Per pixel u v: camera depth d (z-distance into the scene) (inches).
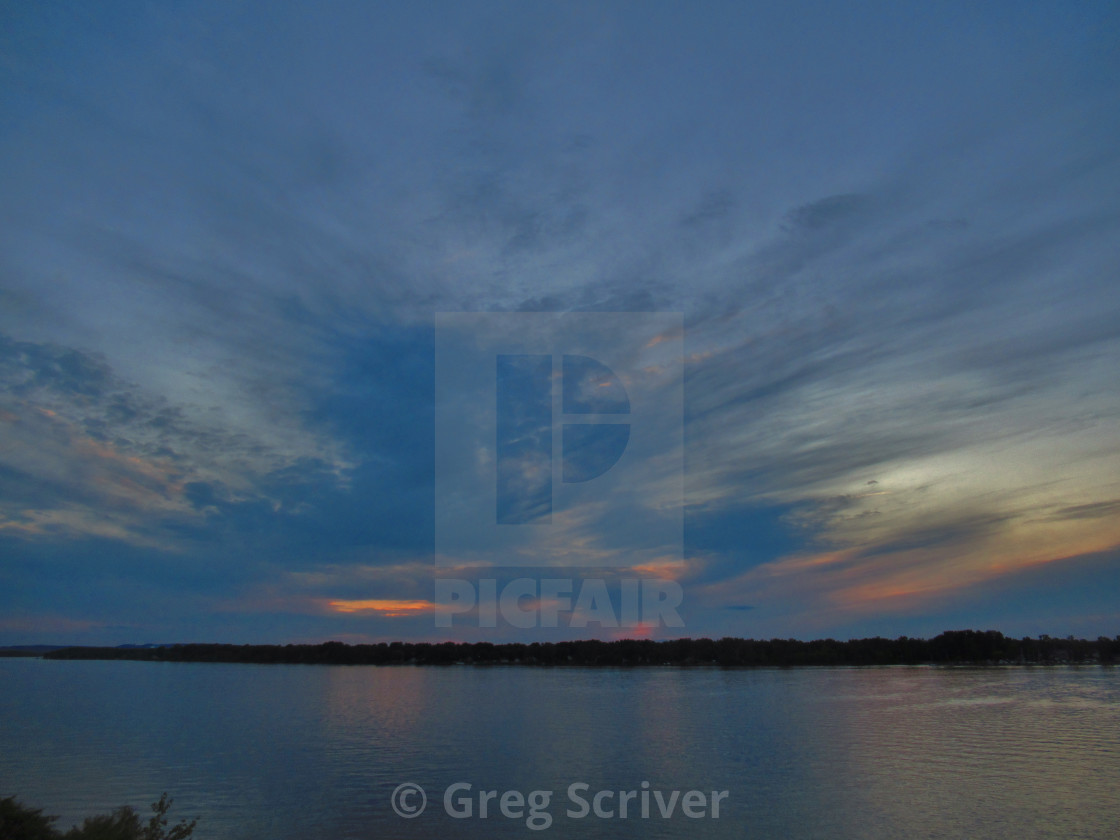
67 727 2701.8
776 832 1186.6
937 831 1190.9
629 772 1733.5
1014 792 1481.3
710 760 1889.8
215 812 1346.0
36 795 1521.9
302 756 2021.4
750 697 3718.0
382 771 1770.4
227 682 5113.2
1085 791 1488.7
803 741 2235.5
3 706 3491.6
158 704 3570.4
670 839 1144.8
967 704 3304.6
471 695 3961.6
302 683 4975.4
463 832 1189.1
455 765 1847.9
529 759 1929.1
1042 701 3437.5
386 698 3833.7
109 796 1501.0
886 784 1568.7
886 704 3324.3
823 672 5782.5
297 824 1254.9
